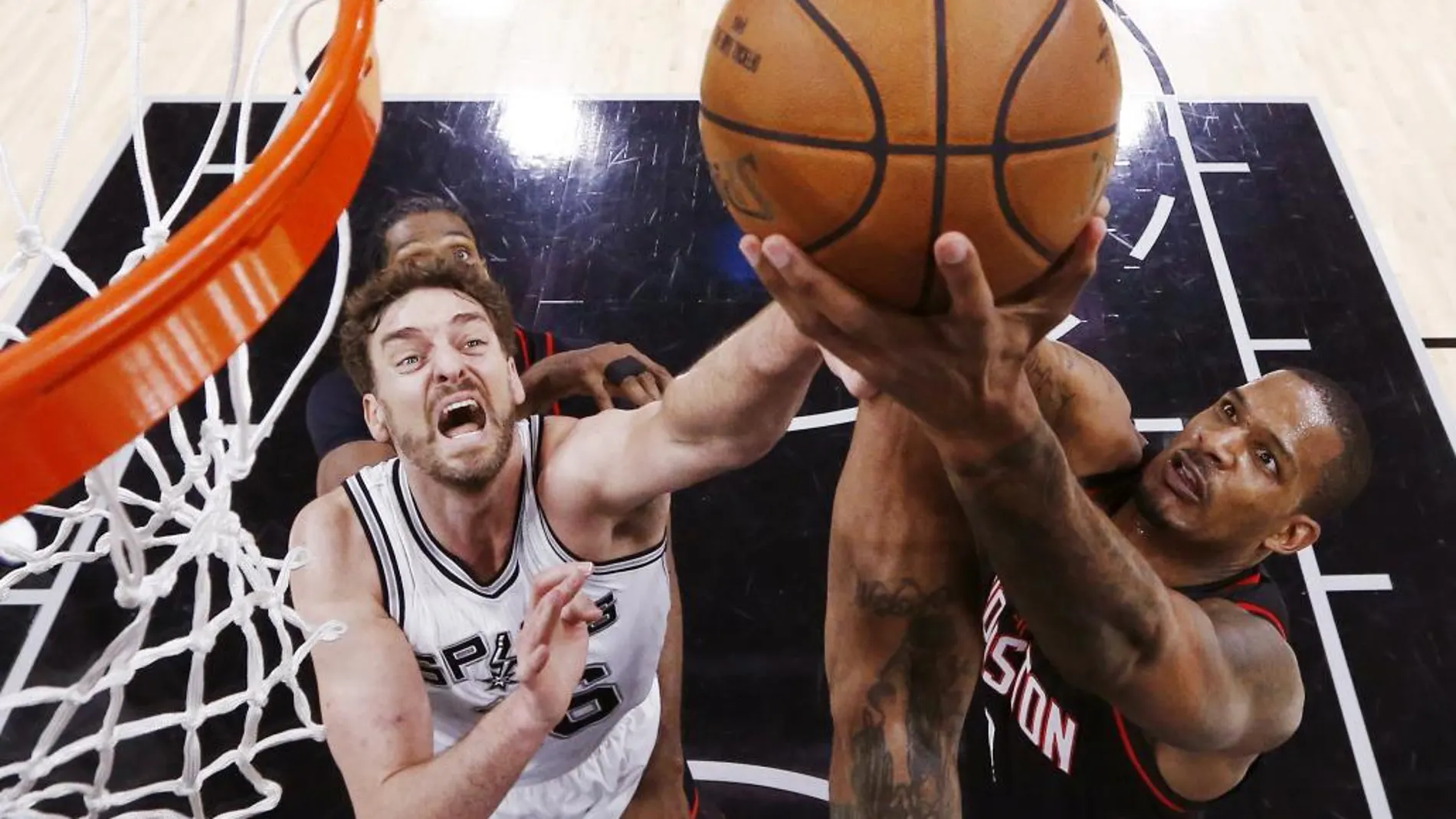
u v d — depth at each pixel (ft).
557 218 13.56
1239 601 8.02
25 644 9.91
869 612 6.08
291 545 7.50
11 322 11.95
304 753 9.49
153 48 15.16
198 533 5.15
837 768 6.19
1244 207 13.74
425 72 15.26
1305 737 9.80
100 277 12.48
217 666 9.86
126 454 4.75
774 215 3.83
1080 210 3.83
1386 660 10.23
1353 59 15.66
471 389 7.32
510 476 7.43
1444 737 9.80
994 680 7.93
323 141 3.96
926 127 3.59
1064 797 7.77
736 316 12.62
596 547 7.59
